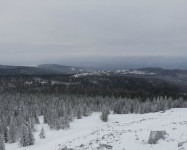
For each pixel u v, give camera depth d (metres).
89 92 179.38
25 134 51.03
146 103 101.50
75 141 35.66
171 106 106.81
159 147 24.09
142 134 30.53
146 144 25.72
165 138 26.48
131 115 88.31
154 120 48.03
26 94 155.25
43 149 39.84
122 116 86.88
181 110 78.62
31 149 45.81
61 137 52.97
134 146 25.61
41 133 56.66
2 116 80.69
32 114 82.44
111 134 34.50
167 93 177.12
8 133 60.19
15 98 124.75
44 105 100.75
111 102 117.38
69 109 91.19
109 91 184.00
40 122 82.94
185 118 48.59
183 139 25.55
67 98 125.81
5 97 129.38
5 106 102.06
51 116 75.62
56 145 38.84
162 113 71.88
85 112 92.75
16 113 94.19
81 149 28.42
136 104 105.12
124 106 101.50
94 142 30.83
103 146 27.22
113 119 81.12
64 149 31.62
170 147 23.50
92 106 108.19
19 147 50.78
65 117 70.50
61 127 67.25
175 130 30.05
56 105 101.12
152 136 26.30
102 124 71.88
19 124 71.31
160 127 34.47
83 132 52.53
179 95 172.38
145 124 42.53
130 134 31.75
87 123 76.81
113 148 26.06
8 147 54.00
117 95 163.88
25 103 110.56
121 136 31.39
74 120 83.38
